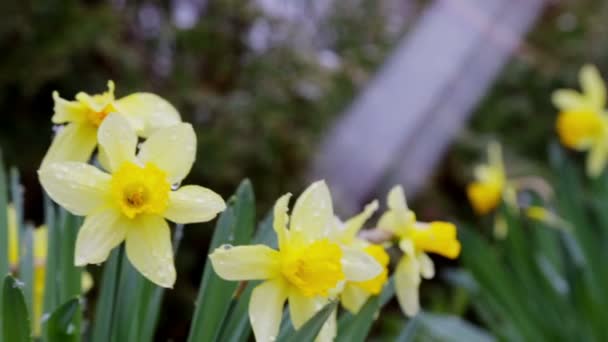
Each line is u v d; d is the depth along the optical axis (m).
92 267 1.56
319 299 0.47
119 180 0.44
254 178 2.06
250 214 0.51
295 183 2.12
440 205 2.81
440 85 2.91
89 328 0.96
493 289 1.22
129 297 0.50
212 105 2.00
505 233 1.25
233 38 2.23
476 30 3.08
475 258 1.21
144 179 0.44
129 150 0.45
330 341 0.48
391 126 2.67
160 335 1.86
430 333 1.51
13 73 1.70
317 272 0.46
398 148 2.68
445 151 2.94
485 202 1.45
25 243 0.56
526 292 1.21
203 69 2.24
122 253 0.49
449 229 0.55
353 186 2.51
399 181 2.67
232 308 0.50
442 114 2.92
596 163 1.64
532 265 1.21
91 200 0.44
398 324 1.93
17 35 1.70
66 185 0.44
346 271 0.47
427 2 3.07
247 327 0.50
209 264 0.50
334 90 2.45
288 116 2.16
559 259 1.36
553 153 1.39
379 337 2.29
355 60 2.62
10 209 0.62
